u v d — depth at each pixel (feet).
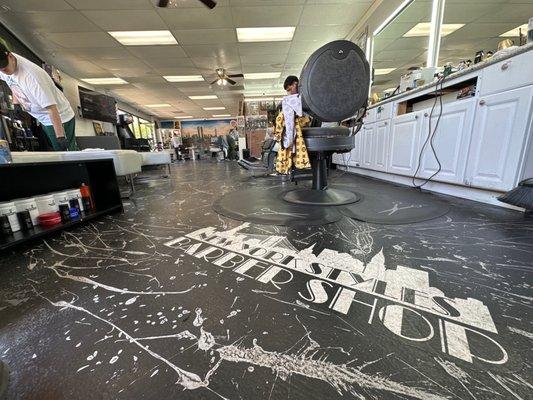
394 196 6.39
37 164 4.05
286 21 12.27
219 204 6.40
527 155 4.49
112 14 10.78
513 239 3.48
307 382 1.50
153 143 38.91
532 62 4.23
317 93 4.54
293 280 2.65
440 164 6.36
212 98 30.19
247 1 10.46
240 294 2.43
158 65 17.43
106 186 5.87
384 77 13.16
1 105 7.30
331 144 5.10
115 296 2.48
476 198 5.64
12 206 4.04
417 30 10.83
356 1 11.01
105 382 1.54
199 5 10.46
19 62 5.68
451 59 9.36
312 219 4.67
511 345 1.70
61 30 11.76
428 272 2.69
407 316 2.02
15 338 1.95
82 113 16.46
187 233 4.29
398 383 1.47
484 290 2.34
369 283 2.53
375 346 1.74
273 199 6.57
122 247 3.77
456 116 5.81
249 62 17.87
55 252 3.65
